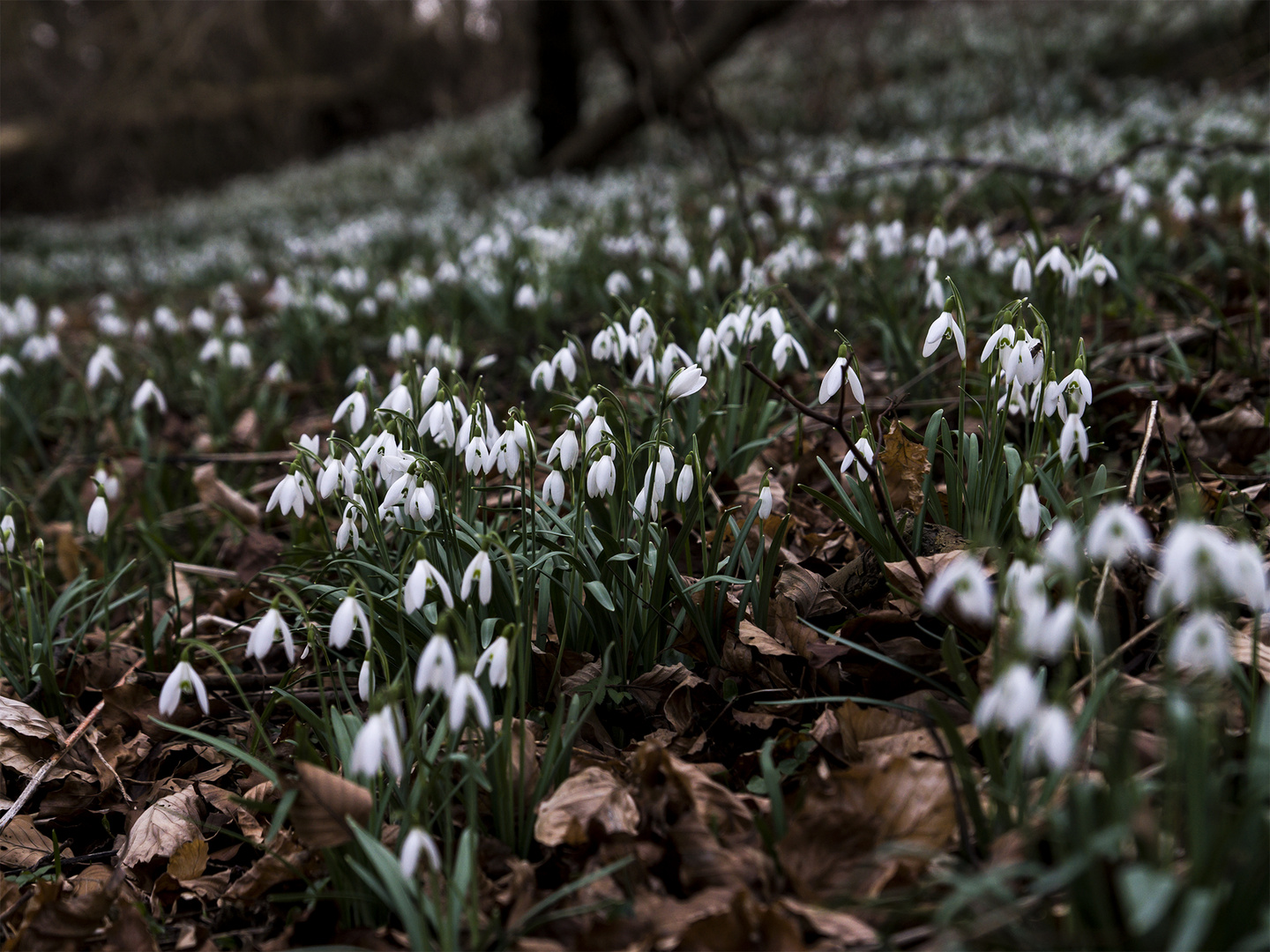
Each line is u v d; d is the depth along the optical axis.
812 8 4.71
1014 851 0.65
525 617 0.81
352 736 0.75
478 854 0.73
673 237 1.67
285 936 0.72
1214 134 2.55
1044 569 0.68
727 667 0.84
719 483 1.03
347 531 0.82
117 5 4.69
